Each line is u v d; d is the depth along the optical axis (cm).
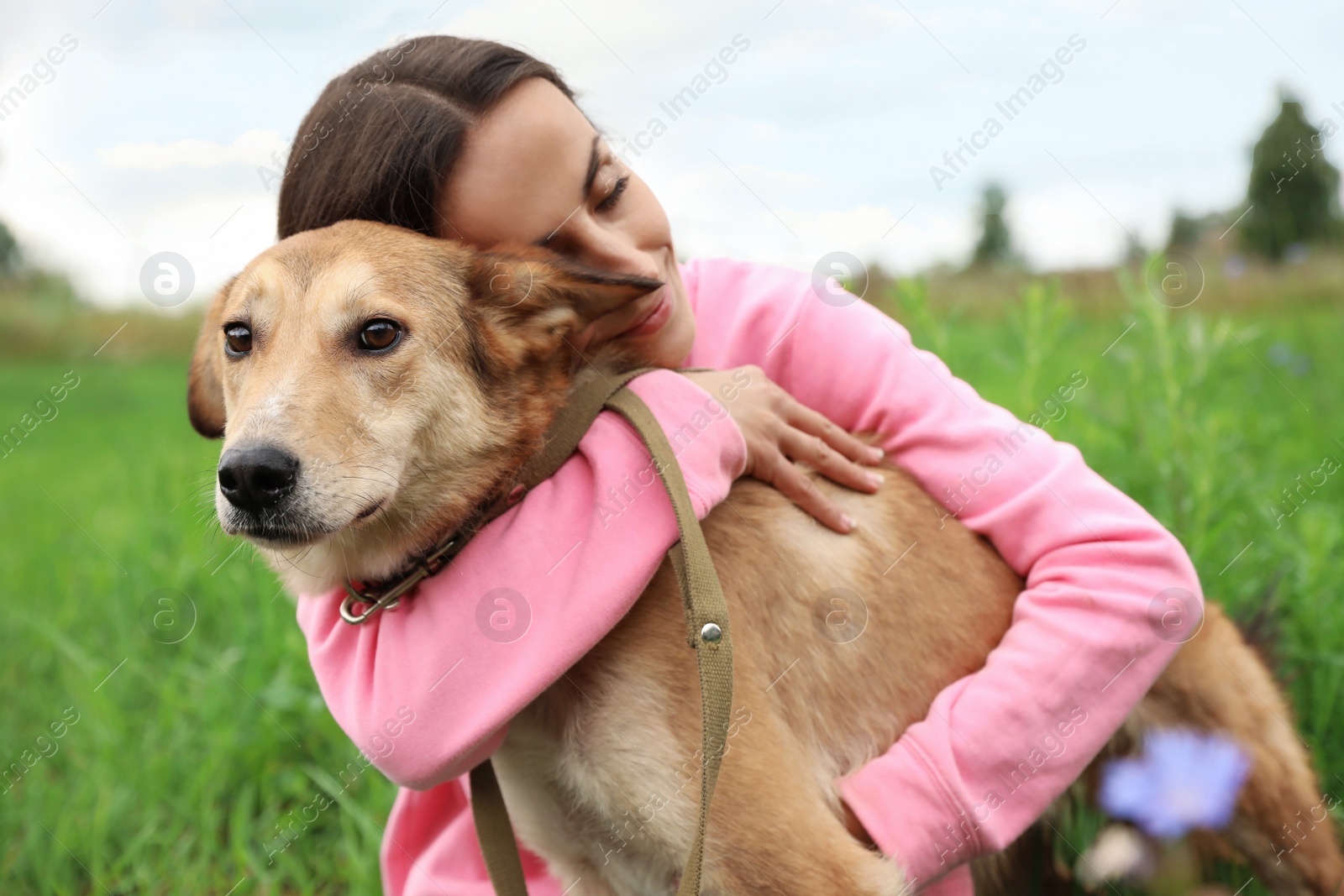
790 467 213
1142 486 325
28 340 969
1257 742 235
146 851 271
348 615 194
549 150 198
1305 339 528
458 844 225
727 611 173
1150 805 225
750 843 180
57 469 609
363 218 206
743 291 246
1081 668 194
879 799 191
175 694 319
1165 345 322
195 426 237
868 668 208
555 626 173
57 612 387
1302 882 237
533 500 187
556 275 193
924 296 331
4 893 262
